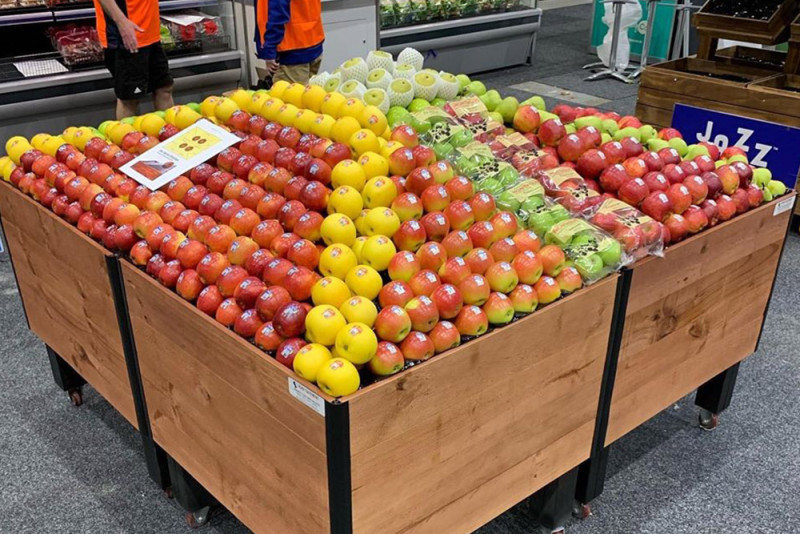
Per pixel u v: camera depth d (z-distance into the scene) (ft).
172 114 8.43
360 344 4.79
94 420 9.20
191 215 6.63
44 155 8.30
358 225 6.19
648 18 24.57
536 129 8.24
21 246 8.72
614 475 8.32
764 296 8.64
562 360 6.27
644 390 7.45
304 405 4.92
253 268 5.78
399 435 5.14
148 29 15.07
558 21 35.24
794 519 7.65
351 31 19.26
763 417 9.32
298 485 5.38
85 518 7.62
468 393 5.55
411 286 5.50
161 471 7.78
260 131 7.97
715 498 7.97
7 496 7.90
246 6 17.74
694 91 14.75
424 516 5.69
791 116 13.51
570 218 6.65
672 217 7.00
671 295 7.15
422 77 8.89
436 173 6.56
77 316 8.02
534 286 5.97
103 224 7.10
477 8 24.43
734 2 15.70
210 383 6.03
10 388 9.80
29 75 15.71
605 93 23.43
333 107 7.67
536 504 7.36
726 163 8.19
